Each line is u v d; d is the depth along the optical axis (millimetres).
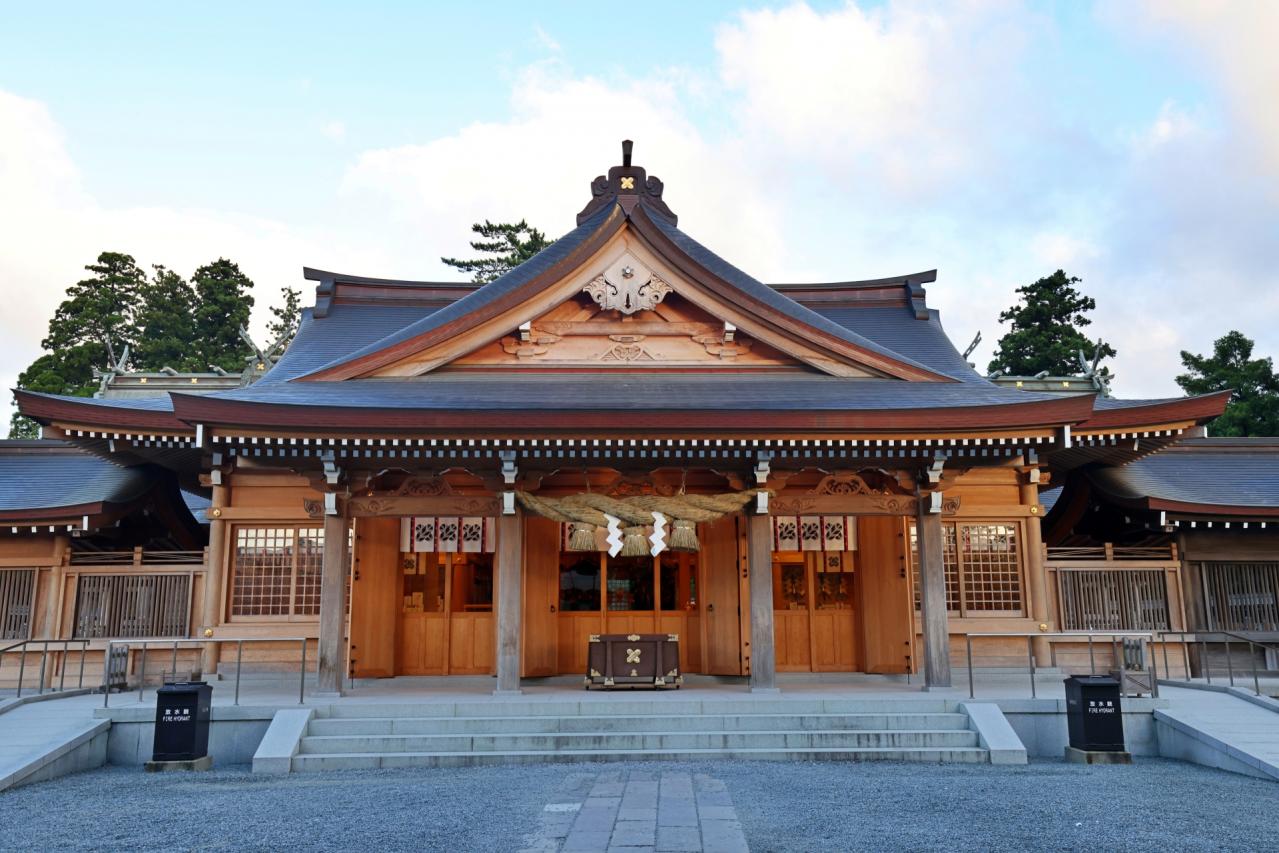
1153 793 10195
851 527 18734
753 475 15969
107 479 19984
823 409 14961
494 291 18938
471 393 16625
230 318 60375
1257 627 19516
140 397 24797
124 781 11641
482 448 15172
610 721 13320
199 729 12922
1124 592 19344
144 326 59625
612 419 14805
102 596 18656
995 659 18578
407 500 15961
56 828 8891
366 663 17938
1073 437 16750
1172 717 13281
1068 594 19188
